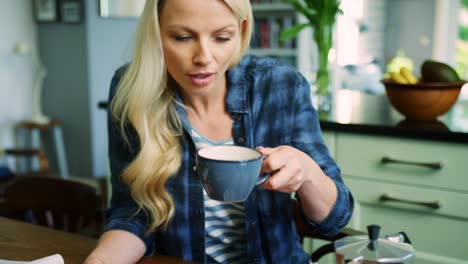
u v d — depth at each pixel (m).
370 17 5.41
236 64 1.05
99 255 0.94
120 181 1.10
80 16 4.29
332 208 0.94
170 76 1.05
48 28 4.57
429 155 1.62
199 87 0.90
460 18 5.00
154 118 1.02
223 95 1.09
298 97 1.11
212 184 0.72
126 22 4.56
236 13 0.86
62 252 1.02
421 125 1.68
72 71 4.50
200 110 1.09
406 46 5.35
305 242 1.79
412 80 1.77
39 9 4.54
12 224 1.17
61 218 1.30
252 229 1.06
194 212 1.07
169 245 1.10
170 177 1.08
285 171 0.79
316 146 1.08
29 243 1.07
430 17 5.15
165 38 0.90
